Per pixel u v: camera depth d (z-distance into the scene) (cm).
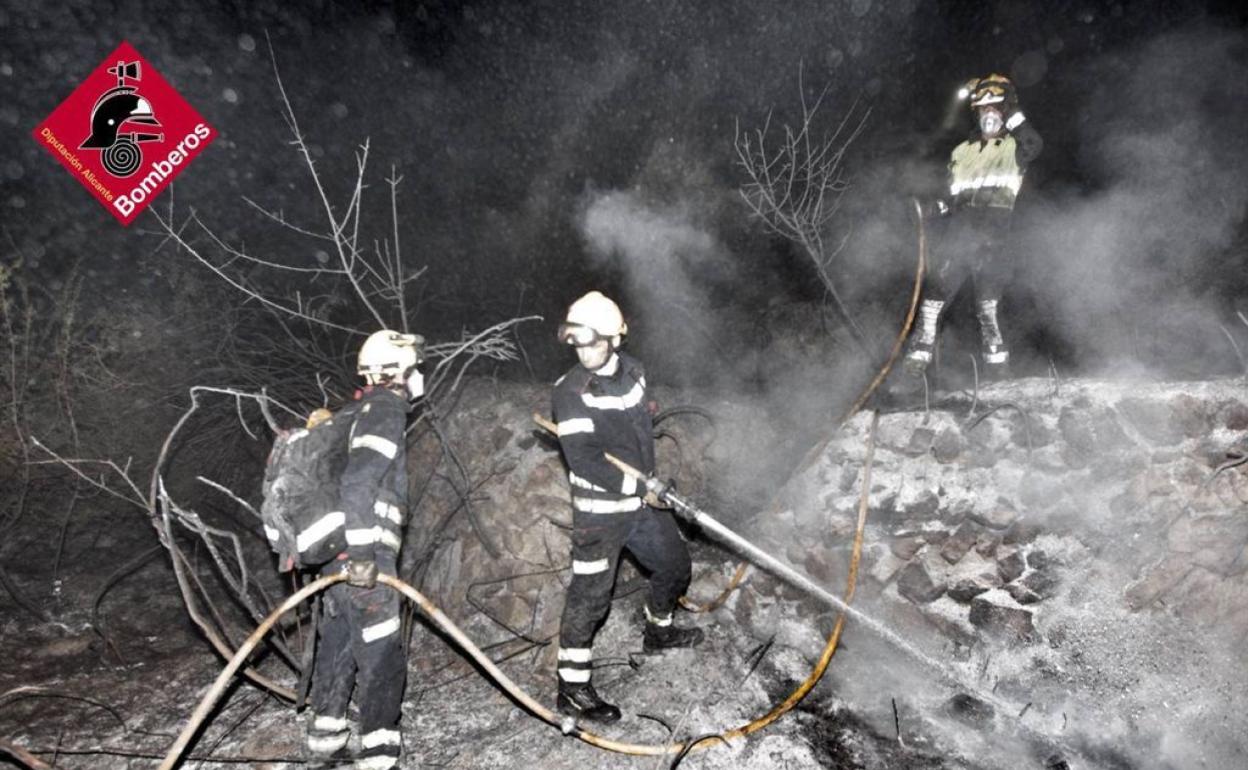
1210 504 302
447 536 459
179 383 596
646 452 313
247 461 650
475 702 343
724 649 352
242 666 319
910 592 343
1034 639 317
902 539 350
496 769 299
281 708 348
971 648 326
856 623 349
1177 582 303
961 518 343
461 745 316
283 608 272
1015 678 314
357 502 269
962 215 369
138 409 584
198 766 316
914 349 384
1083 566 319
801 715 312
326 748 292
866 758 290
